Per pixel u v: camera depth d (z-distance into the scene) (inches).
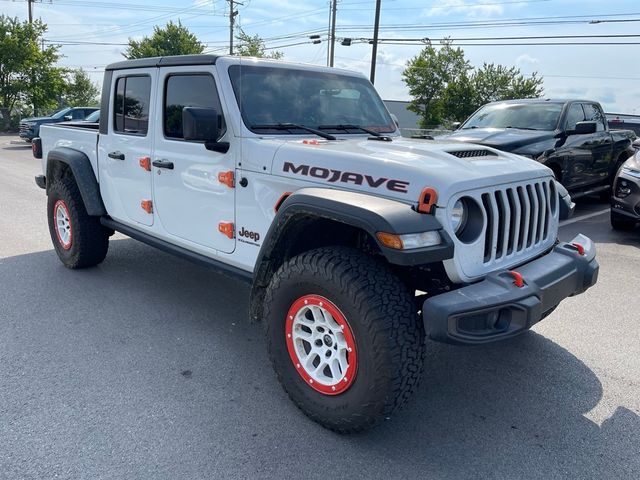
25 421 115.7
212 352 150.3
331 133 152.8
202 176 148.6
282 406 124.5
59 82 1412.4
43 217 315.6
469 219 110.7
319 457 107.0
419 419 121.1
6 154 713.6
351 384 106.9
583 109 365.4
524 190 122.5
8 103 1357.0
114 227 192.5
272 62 154.0
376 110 173.9
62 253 217.9
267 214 131.6
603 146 378.3
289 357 119.2
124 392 128.3
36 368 138.5
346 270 104.5
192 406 123.3
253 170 133.2
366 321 101.0
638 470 105.1
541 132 327.6
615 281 219.0
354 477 101.6
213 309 181.0
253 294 129.5
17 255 236.8
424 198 103.3
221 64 142.7
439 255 101.3
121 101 180.2
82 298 187.3
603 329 170.9
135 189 177.3
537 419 122.0
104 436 111.3
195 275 214.7
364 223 100.9
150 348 151.7
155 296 191.0
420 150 122.9
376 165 111.7
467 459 107.7
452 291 103.3
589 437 115.5
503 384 137.1
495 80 1567.4
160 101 160.9
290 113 148.6
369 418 105.9
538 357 151.7
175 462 104.0
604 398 131.0
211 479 99.9
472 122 375.9
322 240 127.2
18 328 161.9
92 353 147.6
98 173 196.5
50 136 226.7
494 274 110.8
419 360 103.4
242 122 137.3
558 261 125.0
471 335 100.7
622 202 293.9
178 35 1915.6
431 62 1643.7
